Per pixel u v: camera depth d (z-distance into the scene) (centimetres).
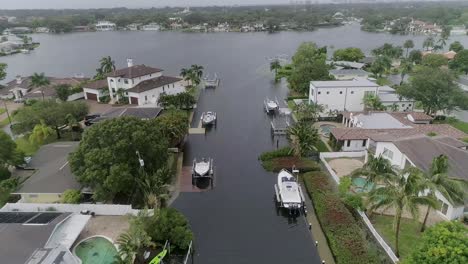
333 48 16950
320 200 4041
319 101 6906
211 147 5684
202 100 8431
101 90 8362
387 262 3070
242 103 8162
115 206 3719
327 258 3216
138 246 2994
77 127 6153
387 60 10694
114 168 3603
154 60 14750
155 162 4103
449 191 3250
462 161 3934
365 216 3631
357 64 11806
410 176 2934
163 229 3269
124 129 3931
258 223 3747
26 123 5616
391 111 6588
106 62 10531
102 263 3106
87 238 3391
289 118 7012
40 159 4697
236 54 15750
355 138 5228
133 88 7981
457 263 2209
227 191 4372
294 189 4075
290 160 5062
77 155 3903
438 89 6450
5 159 4450
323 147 5581
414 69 10738
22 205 3694
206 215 3878
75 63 14725
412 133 5088
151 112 6262
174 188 4412
